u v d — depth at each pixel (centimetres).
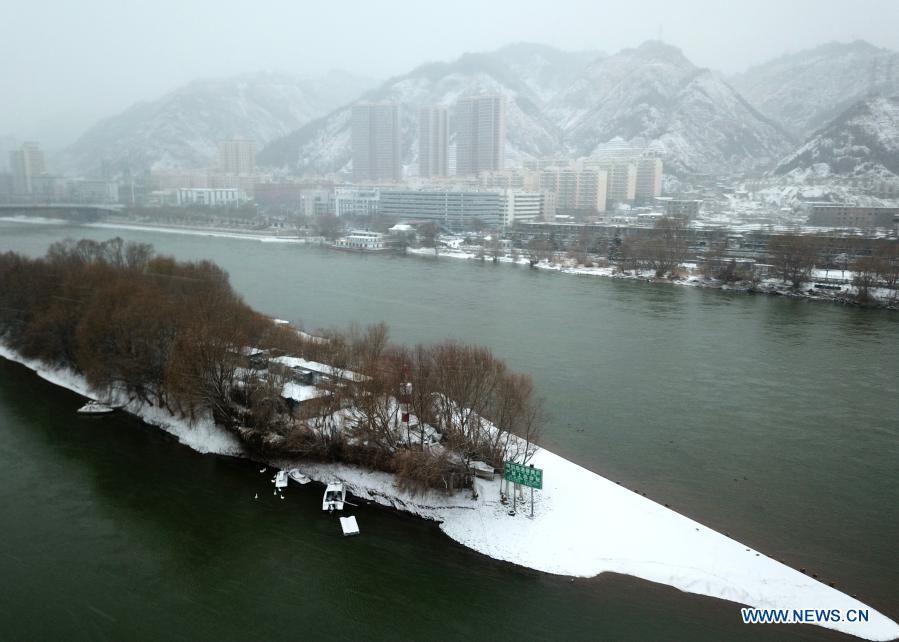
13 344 18788
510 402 11106
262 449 12331
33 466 12238
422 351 13312
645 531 9750
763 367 18162
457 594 8750
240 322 15450
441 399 11381
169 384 13150
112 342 14750
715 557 9181
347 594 8794
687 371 17738
